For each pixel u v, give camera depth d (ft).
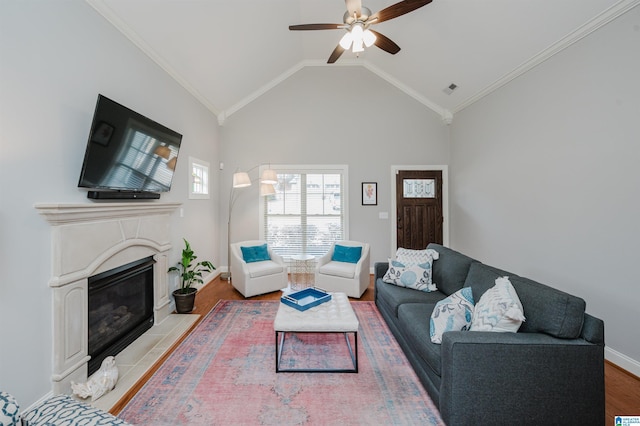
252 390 6.38
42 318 5.55
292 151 16.72
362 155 16.71
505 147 11.82
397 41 12.82
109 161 7.05
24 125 5.33
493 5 8.91
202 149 14.17
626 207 7.13
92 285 6.81
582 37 8.17
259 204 16.76
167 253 10.23
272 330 9.39
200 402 5.99
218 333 9.17
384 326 9.67
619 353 7.27
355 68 16.69
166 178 9.78
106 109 6.75
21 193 5.24
